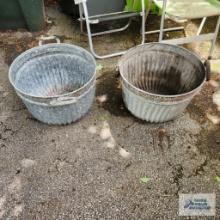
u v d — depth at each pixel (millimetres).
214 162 1645
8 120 1854
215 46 2420
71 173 1591
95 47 2389
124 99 1821
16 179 1565
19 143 1728
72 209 1452
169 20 2670
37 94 1893
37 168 1612
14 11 2410
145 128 1811
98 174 1588
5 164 1629
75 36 2496
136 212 1442
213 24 2635
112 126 1824
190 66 1775
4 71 2203
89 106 1795
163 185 1544
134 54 1785
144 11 2158
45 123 1815
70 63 1879
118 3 2277
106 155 1674
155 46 1805
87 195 1503
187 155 1676
